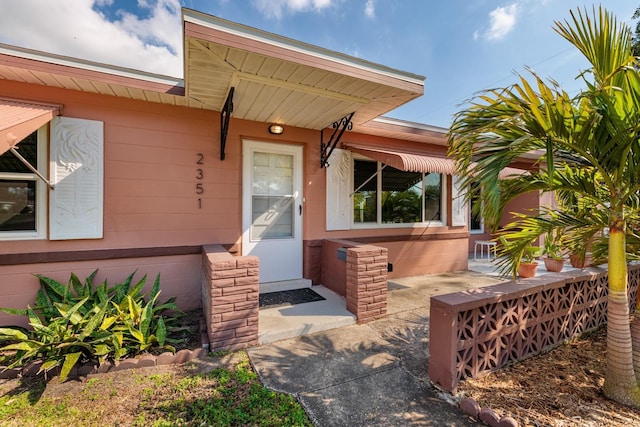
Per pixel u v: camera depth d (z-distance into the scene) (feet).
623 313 8.41
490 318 9.75
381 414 7.93
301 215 18.94
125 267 14.47
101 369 9.77
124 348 10.38
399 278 22.54
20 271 12.74
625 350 8.30
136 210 14.51
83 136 13.51
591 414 7.80
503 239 13.42
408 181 23.13
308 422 7.63
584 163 8.96
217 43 9.08
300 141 18.49
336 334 12.75
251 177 17.57
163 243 15.06
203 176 15.87
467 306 8.98
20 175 12.66
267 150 17.93
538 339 11.10
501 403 8.19
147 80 13.26
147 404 8.30
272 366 10.21
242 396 8.65
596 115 7.16
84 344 9.66
